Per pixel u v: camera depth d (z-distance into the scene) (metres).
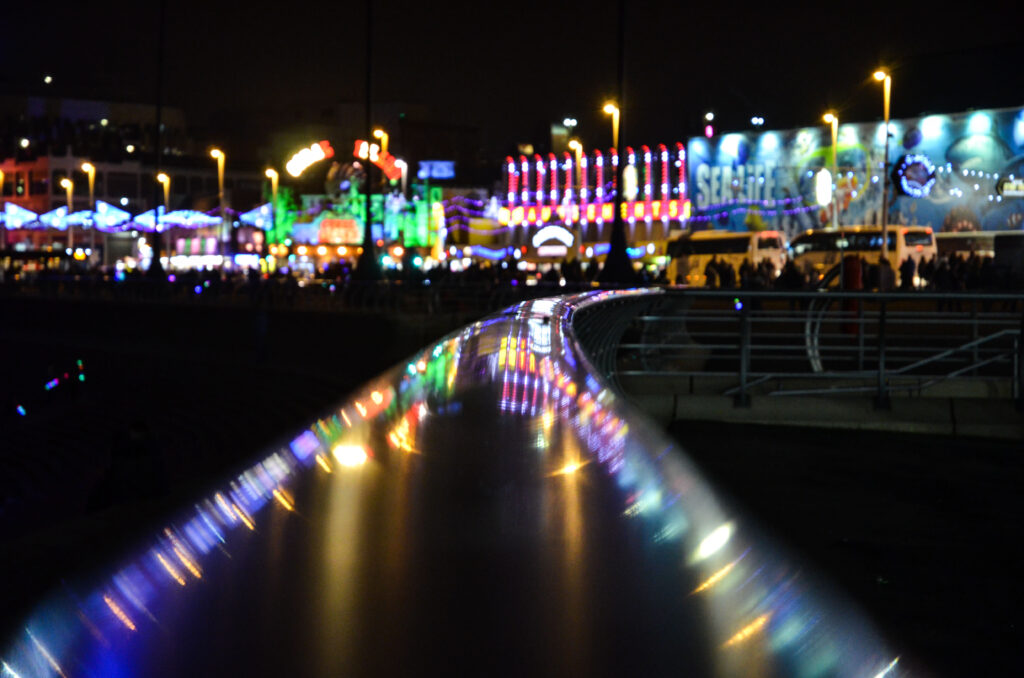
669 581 1.16
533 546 1.16
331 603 0.98
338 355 27.30
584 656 0.94
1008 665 3.47
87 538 4.13
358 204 77.56
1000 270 31.95
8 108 126.06
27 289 58.25
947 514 5.98
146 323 39.06
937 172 46.03
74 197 103.31
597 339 6.21
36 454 25.03
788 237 50.56
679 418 9.95
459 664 0.91
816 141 49.78
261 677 0.88
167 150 134.50
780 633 1.15
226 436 21.36
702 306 23.25
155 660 0.91
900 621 3.94
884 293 9.86
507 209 74.94
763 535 1.45
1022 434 9.28
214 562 1.09
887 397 9.73
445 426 1.63
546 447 1.56
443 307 30.52
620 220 26.88
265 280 40.12
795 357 10.58
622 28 27.25
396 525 1.18
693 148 52.50
